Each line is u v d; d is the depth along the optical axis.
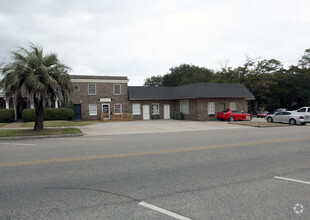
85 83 29.75
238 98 31.19
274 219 3.47
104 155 8.12
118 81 31.16
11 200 4.23
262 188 4.77
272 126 20.48
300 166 6.51
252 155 7.99
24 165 6.77
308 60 47.34
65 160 7.38
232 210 3.77
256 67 46.12
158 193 4.52
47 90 14.98
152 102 32.47
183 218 3.50
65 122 22.30
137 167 6.46
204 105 28.89
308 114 22.45
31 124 20.56
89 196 4.39
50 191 4.68
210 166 6.54
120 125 22.20
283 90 45.59
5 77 14.38
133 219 3.48
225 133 15.37
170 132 16.66
